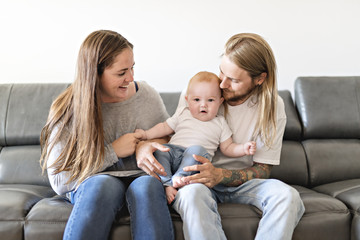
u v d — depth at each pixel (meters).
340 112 2.05
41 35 2.28
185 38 2.32
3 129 1.98
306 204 1.38
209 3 2.31
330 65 2.36
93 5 2.28
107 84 1.38
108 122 1.52
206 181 1.34
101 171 1.41
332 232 1.35
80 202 1.19
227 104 1.59
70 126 1.40
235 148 1.50
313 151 1.98
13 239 1.30
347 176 1.94
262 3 2.32
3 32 2.27
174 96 2.08
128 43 1.43
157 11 2.31
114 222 1.26
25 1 2.26
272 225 1.24
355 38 2.36
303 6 2.33
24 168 1.89
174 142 1.54
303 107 2.08
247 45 1.44
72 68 2.29
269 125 1.50
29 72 2.29
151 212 1.18
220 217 1.31
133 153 1.47
